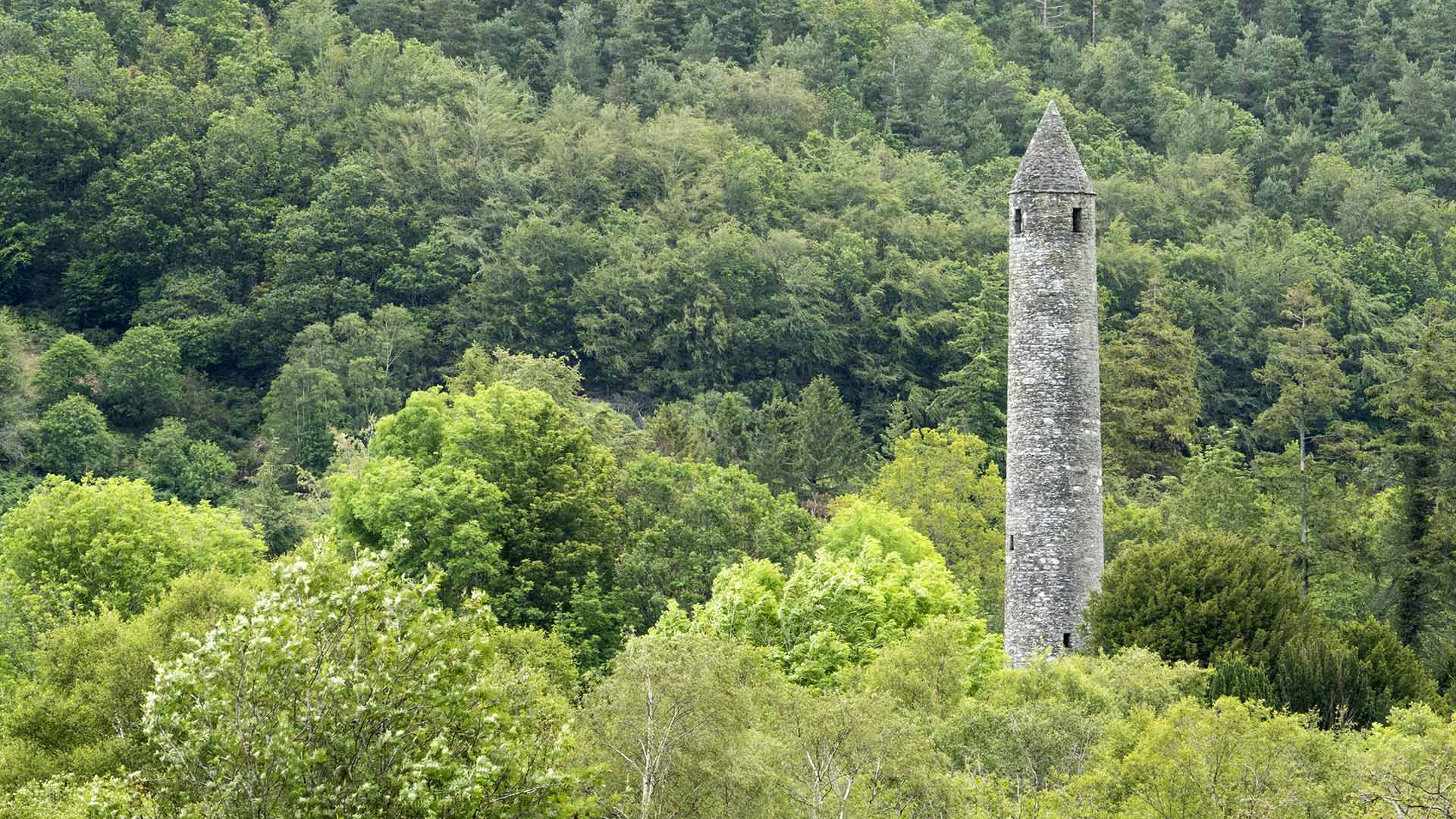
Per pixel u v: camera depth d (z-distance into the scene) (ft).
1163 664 617.21
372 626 314.14
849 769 437.17
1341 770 463.83
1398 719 579.89
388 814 298.56
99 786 326.44
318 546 328.08
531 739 328.49
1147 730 448.65
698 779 441.68
